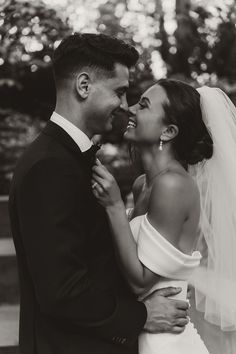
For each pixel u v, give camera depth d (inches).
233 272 104.3
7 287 175.0
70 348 77.4
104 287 78.7
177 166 90.3
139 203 95.7
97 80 79.0
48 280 70.8
